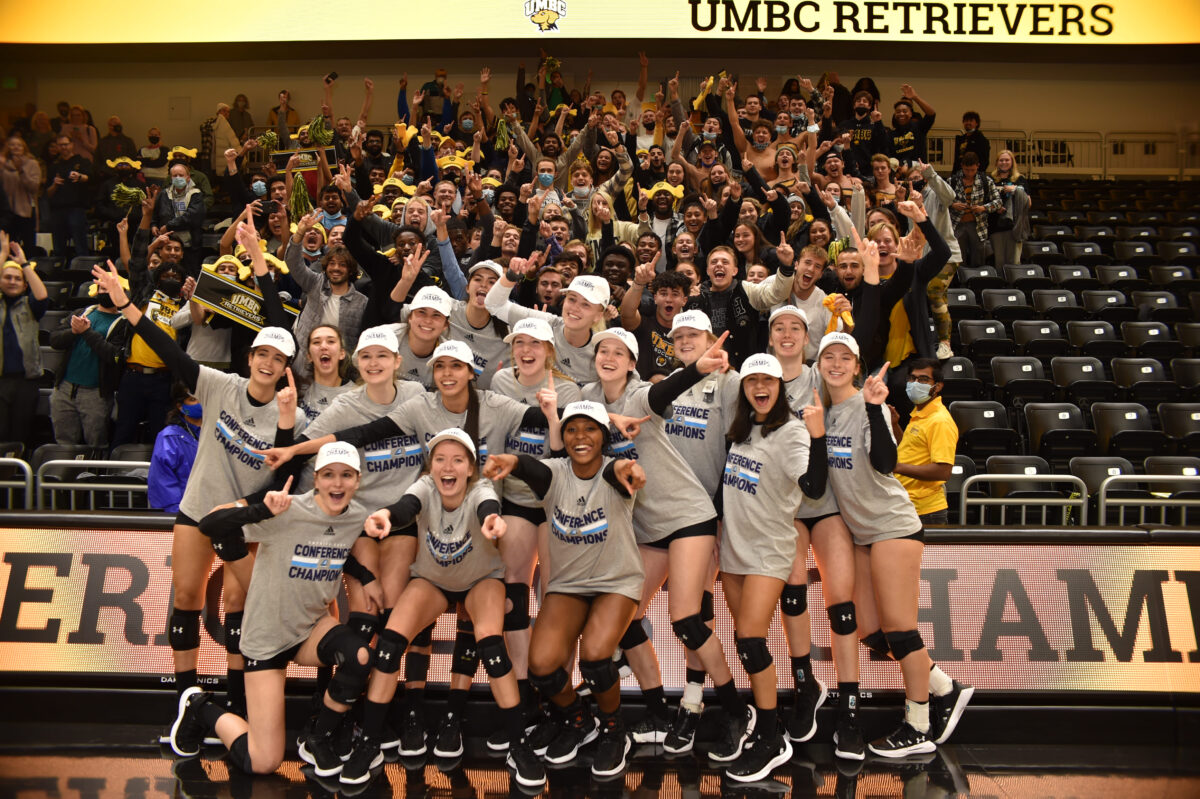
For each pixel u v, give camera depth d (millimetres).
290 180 10414
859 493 4441
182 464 5270
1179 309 9617
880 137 12172
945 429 5121
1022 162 17047
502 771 4246
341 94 16969
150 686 4727
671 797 3975
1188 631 4797
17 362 7262
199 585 4504
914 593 4461
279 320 5547
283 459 4215
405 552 4441
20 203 10977
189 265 9852
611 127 10695
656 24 15414
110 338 6934
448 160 10812
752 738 4422
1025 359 8414
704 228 8211
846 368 4465
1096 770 4305
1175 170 17016
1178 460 6727
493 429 4547
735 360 6195
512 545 4418
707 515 4410
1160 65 17047
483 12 15430
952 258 7379
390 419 4449
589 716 4527
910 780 4168
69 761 4254
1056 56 16391
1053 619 4809
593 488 4188
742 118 12438
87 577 4867
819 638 4844
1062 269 10898
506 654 4188
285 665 4262
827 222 7922
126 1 15586
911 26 15469
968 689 4594
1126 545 4902
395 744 4473
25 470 5469
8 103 16531
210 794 3920
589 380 5074
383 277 6074
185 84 16828
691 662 4574
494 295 5117
